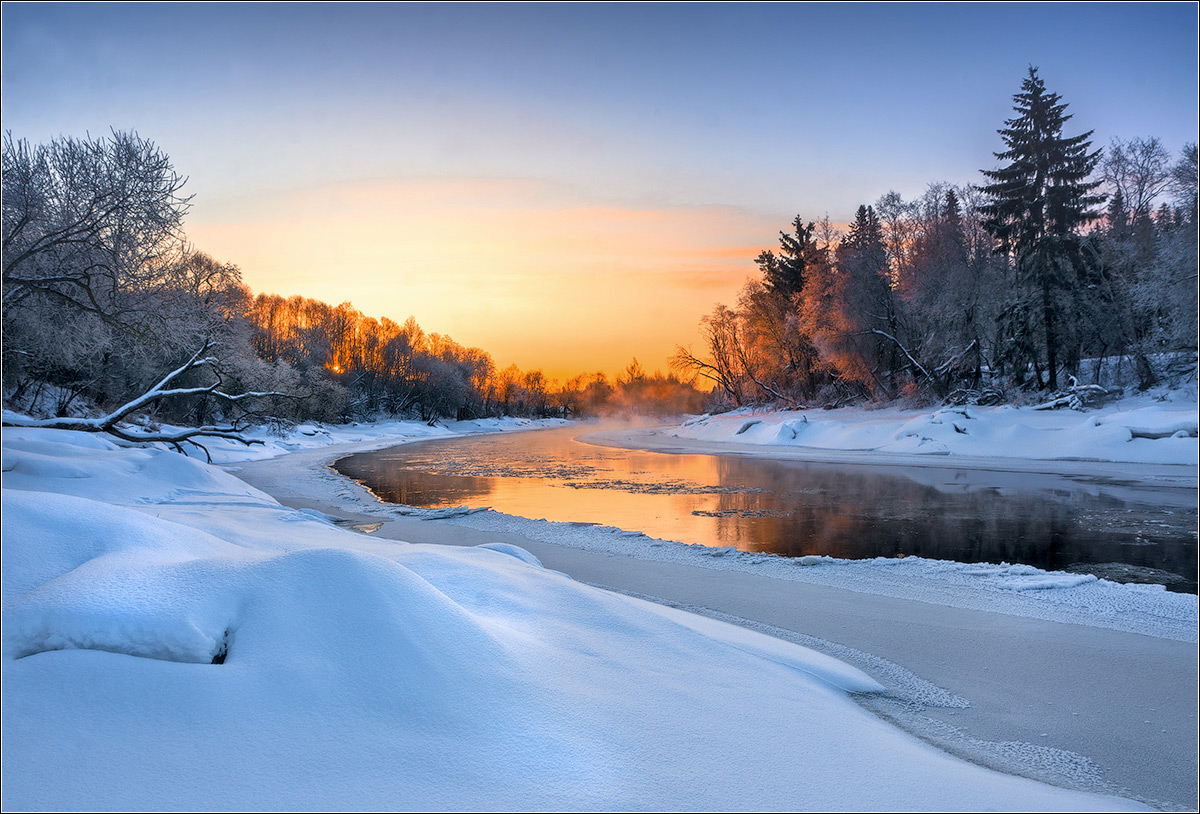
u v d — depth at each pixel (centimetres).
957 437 3275
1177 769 414
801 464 3189
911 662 609
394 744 335
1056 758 427
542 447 5188
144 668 367
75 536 526
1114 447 2739
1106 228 4469
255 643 399
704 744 366
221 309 2727
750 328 6247
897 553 1226
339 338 9512
